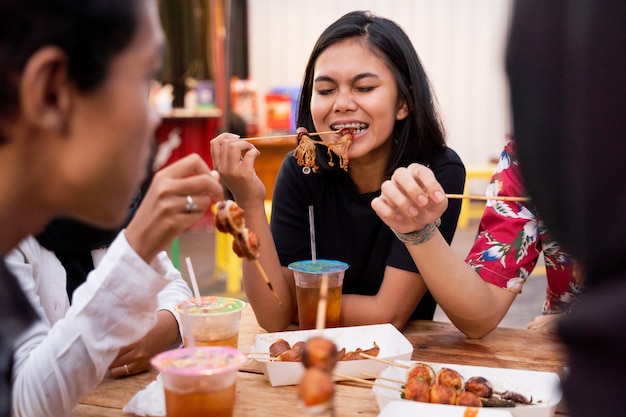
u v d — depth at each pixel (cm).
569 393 72
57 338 129
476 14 878
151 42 94
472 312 181
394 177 166
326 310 182
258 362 157
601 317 68
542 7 71
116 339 129
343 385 154
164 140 772
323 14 923
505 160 208
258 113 938
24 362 137
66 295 183
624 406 67
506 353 176
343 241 222
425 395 137
